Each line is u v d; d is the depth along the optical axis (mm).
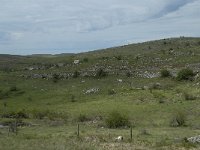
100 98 94312
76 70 132250
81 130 53406
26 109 84000
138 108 74062
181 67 117062
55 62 168000
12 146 30859
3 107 92250
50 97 105188
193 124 57719
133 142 37750
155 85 97312
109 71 124250
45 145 31688
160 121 61469
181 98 79188
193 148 34531
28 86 121938
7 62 197250
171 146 35312
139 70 121875
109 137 41938
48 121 69750
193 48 146375
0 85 124812
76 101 95875
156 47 166125
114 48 192625
